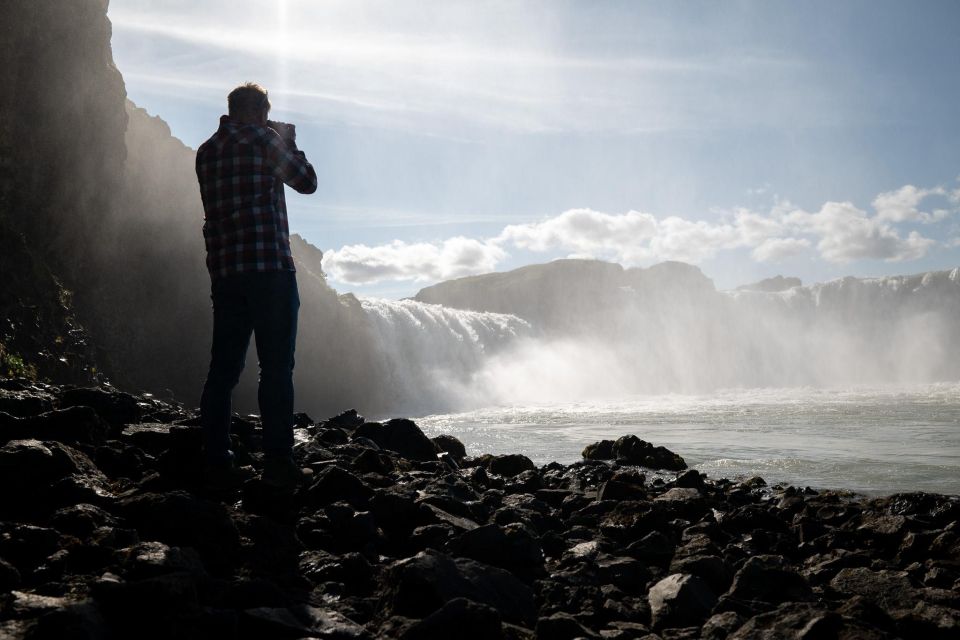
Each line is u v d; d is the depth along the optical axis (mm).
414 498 5555
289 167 4852
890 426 21453
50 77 24547
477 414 31875
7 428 5496
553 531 6016
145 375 29312
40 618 2834
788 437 18875
